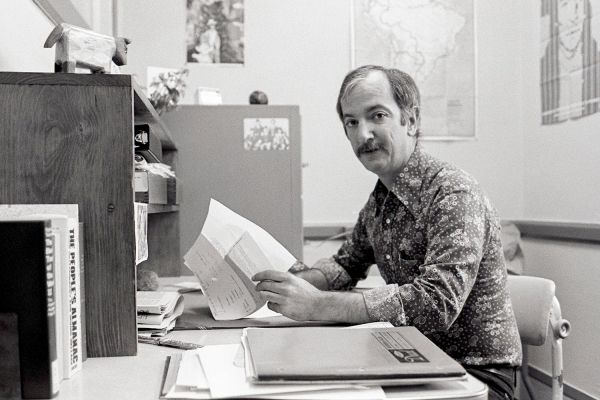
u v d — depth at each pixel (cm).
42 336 66
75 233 78
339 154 282
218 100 220
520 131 291
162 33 270
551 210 265
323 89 281
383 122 133
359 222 159
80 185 85
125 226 86
